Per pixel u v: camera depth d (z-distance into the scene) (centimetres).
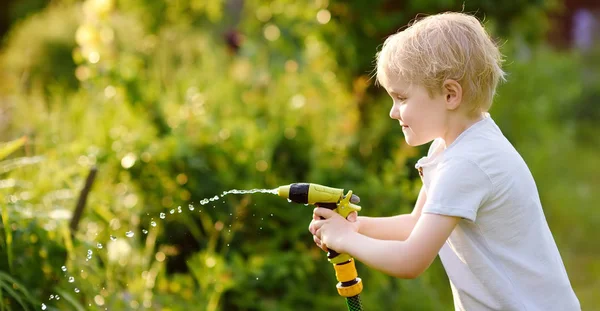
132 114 511
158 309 390
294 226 447
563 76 983
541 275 258
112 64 528
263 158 465
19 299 310
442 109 254
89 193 392
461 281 263
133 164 448
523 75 714
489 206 250
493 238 254
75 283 339
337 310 436
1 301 305
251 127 487
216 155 460
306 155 480
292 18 623
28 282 325
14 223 328
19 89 587
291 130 487
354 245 252
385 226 291
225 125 489
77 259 347
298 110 523
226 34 691
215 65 627
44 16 895
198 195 443
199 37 751
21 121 522
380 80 265
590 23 1577
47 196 392
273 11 654
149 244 411
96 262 367
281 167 473
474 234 255
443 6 591
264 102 546
